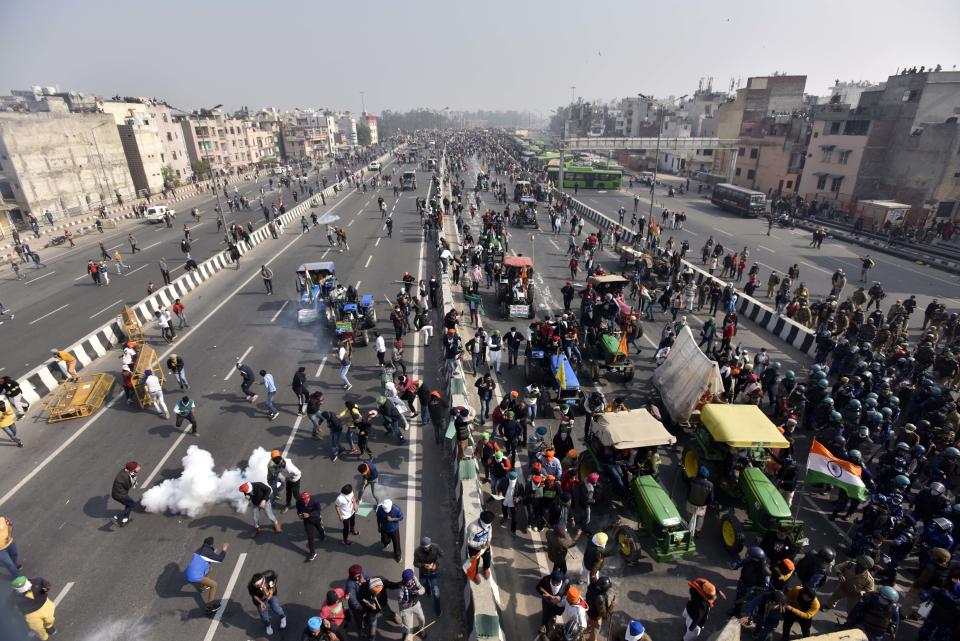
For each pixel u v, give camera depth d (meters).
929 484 11.75
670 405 15.38
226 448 14.90
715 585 10.54
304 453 14.66
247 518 12.30
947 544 10.21
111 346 21.86
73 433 15.70
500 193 59.22
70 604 10.00
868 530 10.78
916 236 42.25
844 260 36.34
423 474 13.80
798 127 63.41
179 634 9.44
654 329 24.02
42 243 42.22
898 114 47.53
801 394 15.66
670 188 66.94
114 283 30.83
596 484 11.71
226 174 91.00
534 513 11.77
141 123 69.19
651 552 10.98
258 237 40.53
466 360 20.27
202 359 20.50
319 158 130.38
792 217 49.66
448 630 9.60
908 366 17.38
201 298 27.84
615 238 38.56
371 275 31.33
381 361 18.92
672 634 9.48
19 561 11.00
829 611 10.08
